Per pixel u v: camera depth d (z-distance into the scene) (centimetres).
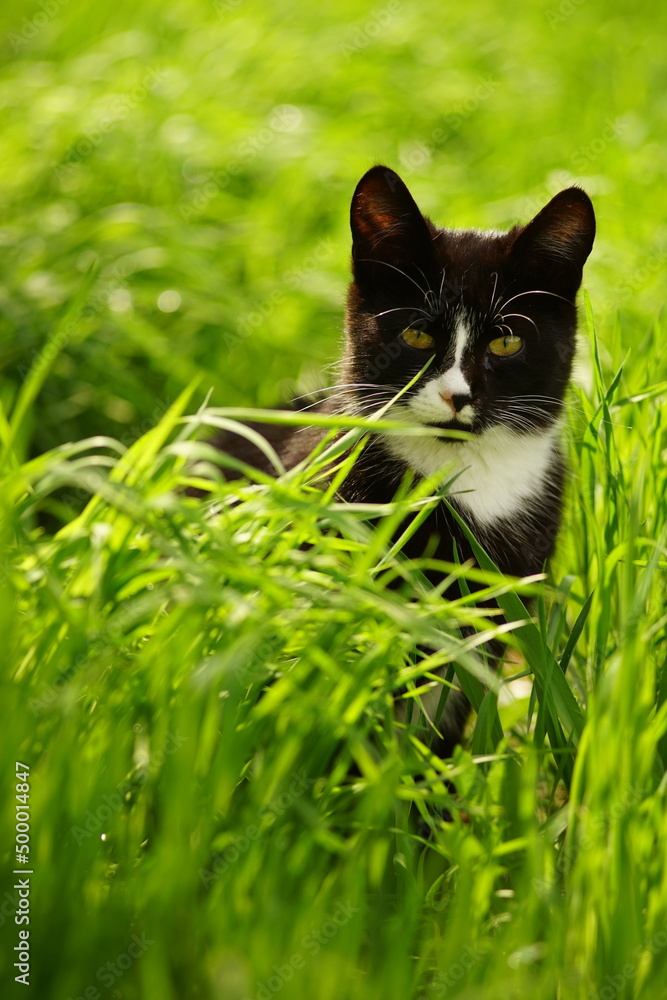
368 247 261
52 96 438
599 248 409
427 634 174
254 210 423
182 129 431
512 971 166
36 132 418
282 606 175
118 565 183
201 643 178
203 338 387
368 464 254
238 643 162
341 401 270
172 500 171
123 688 176
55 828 164
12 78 466
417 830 227
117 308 375
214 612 181
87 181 415
